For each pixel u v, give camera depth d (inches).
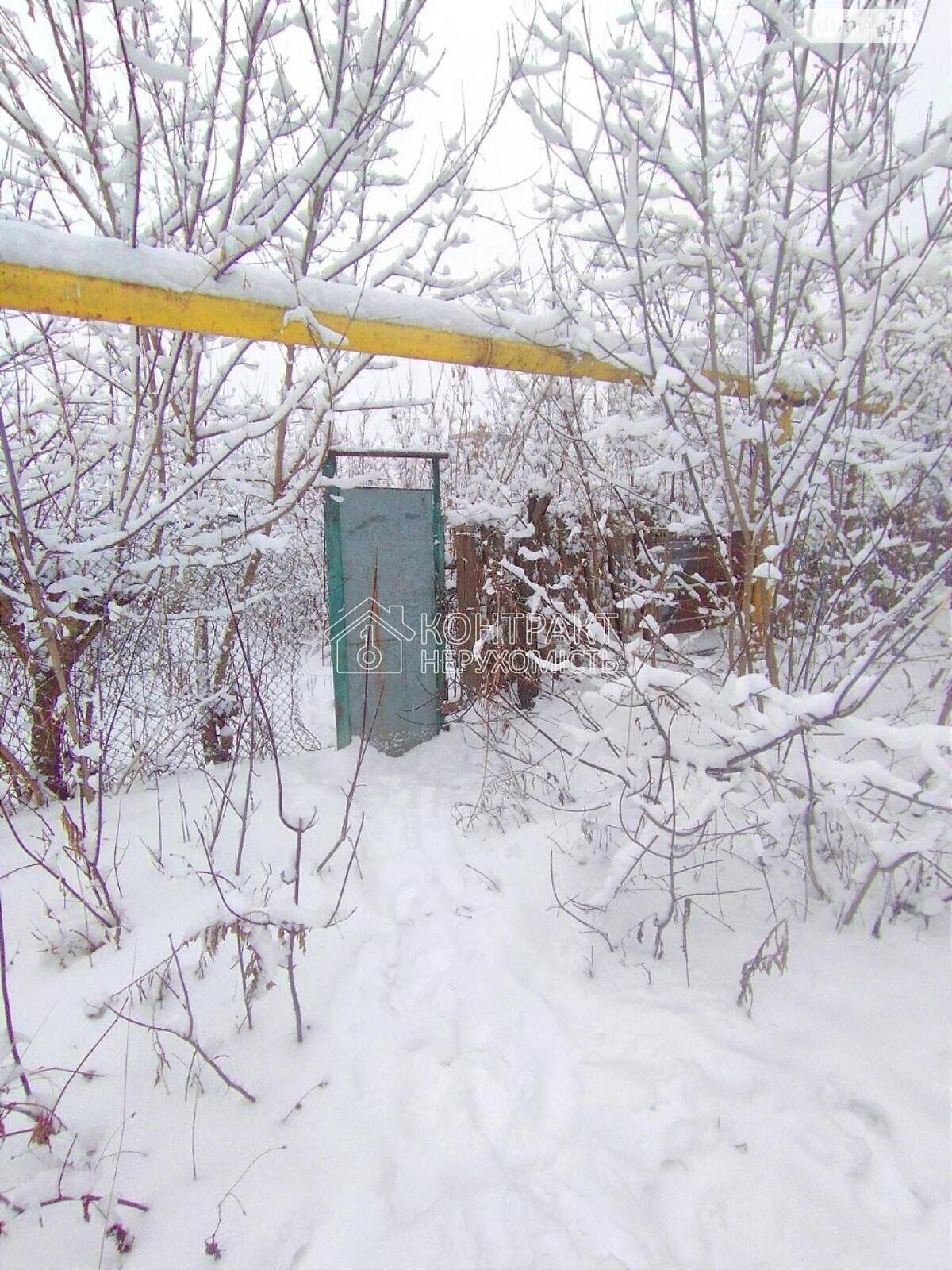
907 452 111.7
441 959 92.8
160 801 131.1
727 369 105.6
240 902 76.5
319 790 138.6
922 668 131.4
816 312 101.6
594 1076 73.0
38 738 129.7
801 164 93.5
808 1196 59.3
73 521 131.3
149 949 92.6
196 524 136.3
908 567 124.2
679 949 92.2
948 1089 67.3
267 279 86.5
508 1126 68.2
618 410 164.1
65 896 100.7
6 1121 68.7
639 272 88.6
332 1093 72.9
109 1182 63.7
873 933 89.4
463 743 169.9
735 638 131.0
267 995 85.8
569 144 85.3
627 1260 55.0
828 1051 72.6
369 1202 60.7
